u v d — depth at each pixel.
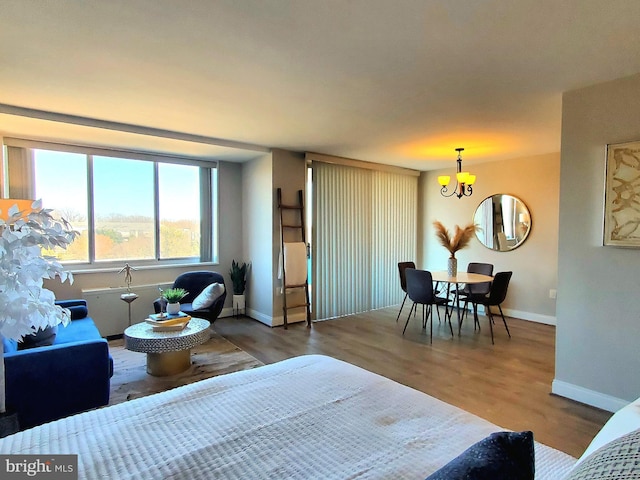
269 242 4.99
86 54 2.19
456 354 3.88
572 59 2.23
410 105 3.06
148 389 3.03
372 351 3.97
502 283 4.37
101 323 4.38
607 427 1.07
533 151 4.91
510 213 5.48
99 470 1.05
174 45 2.07
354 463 1.10
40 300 1.83
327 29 1.90
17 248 1.69
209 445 1.18
